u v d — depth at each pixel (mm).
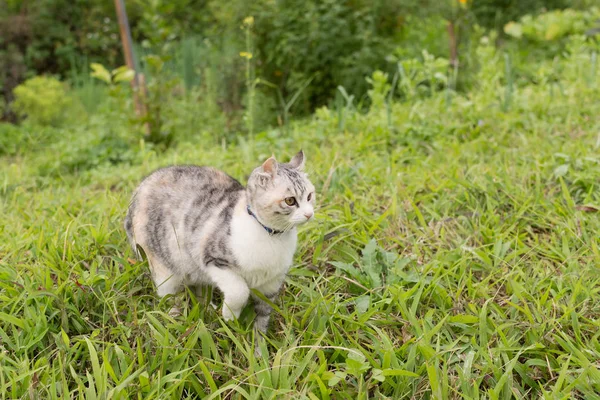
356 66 7906
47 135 8570
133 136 7414
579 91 7113
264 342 2871
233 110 8359
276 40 7918
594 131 5465
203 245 2990
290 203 2852
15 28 12133
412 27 9031
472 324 3061
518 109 6465
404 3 8453
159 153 7000
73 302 3178
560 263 3537
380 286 3393
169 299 3264
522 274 3408
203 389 2705
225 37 8695
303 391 2525
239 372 2734
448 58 8945
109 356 2801
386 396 2688
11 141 8109
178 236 3137
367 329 3002
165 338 2758
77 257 3629
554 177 4574
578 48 8742
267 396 2578
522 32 10906
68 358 2818
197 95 8906
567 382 2676
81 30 12977
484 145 5430
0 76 11086
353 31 8148
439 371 2668
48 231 3982
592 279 3365
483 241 3887
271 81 8281
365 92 8070
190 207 3150
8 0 12242
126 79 7039
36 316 2990
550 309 3090
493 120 6137
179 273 3266
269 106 8023
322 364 2648
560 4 12297
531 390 2754
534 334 2924
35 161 7207
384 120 6449
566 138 5500
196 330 2877
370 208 4359
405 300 3207
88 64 12625
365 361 2781
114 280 3250
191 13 12250
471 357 2766
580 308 3158
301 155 3242
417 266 3666
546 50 10586
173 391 2572
